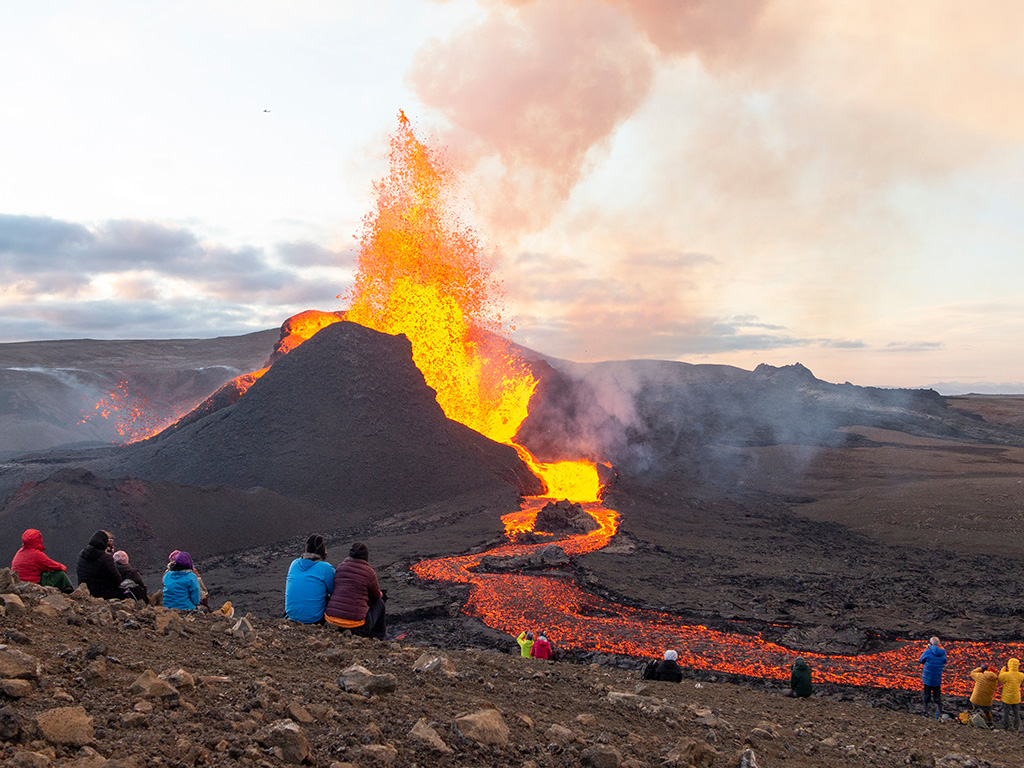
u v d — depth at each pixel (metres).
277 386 87.50
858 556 58.62
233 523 60.91
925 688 21.00
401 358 92.94
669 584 45.72
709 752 6.64
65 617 6.65
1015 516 71.88
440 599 39.12
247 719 4.93
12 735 3.94
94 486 58.22
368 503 71.44
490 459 85.12
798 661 18.08
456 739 5.44
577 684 9.58
